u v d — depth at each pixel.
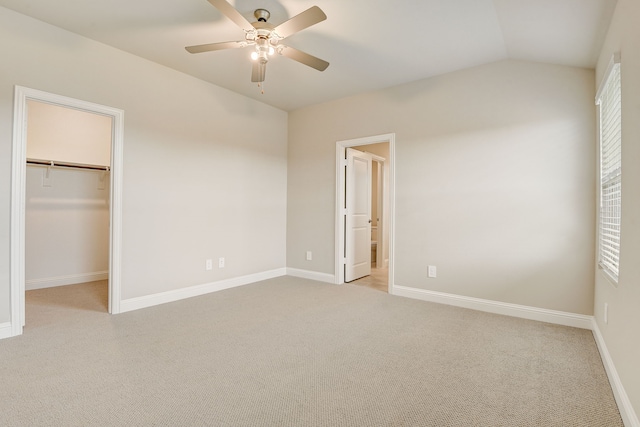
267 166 4.62
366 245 4.99
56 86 2.70
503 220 3.17
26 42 2.55
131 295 3.19
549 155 2.96
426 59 3.17
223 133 4.02
